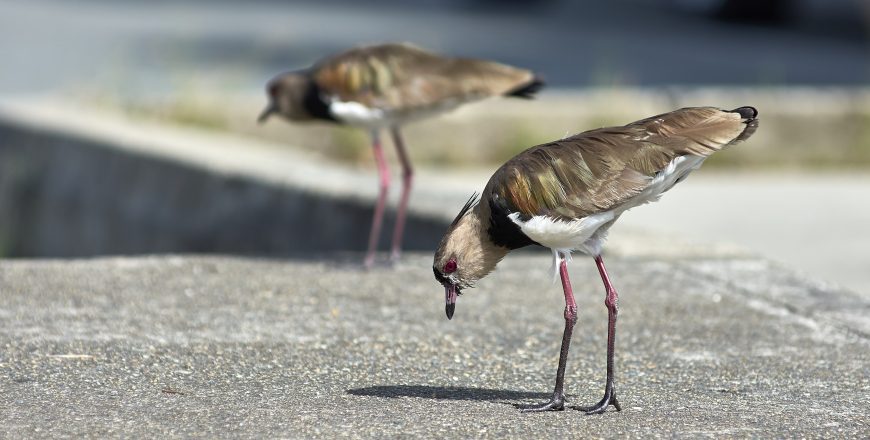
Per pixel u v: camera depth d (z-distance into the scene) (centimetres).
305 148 2180
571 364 965
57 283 1170
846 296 1173
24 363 923
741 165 2255
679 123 835
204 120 2192
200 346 983
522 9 4934
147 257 1309
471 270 850
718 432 800
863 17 3944
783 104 2269
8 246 1964
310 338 1016
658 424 816
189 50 3297
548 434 792
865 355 990
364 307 1124
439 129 2155
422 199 1496
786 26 4228
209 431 788
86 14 4353
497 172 854
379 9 4897
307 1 5162
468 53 3538
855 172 2255
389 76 1319
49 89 2797
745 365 961
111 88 2311
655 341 1029
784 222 1786
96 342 982
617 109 2198
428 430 796
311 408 838
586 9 4831
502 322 1083
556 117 2189
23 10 4412
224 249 1652
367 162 2128
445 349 998
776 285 1212
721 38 3991
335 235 1536
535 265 1300
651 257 1327
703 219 1798
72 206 1861
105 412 821
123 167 1780
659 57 3541
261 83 2877
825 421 827
